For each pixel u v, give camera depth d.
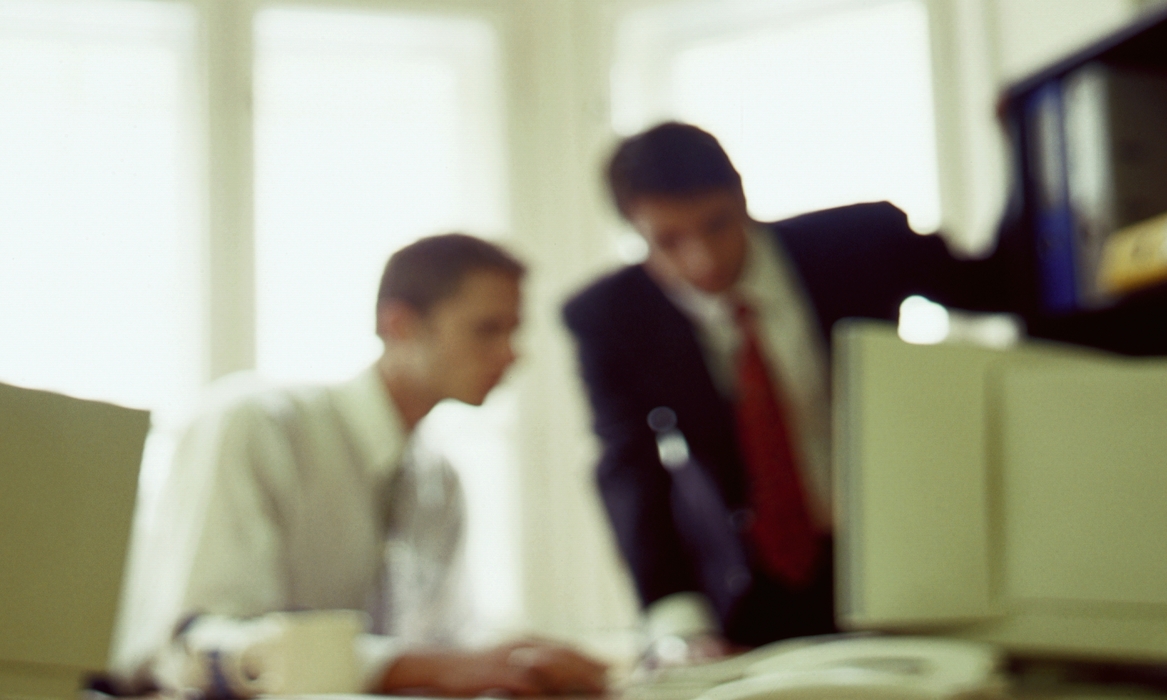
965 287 1.91
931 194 2.73
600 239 2.84
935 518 1.08
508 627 2.67
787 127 2.85
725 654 1.44
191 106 2.79
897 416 1.08
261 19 2.82
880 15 2.79
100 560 0.75
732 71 2.90
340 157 2.86
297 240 2.81
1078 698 1.04
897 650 1.01
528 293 2.82
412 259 1.77
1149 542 1.02
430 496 1.90
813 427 1.85
